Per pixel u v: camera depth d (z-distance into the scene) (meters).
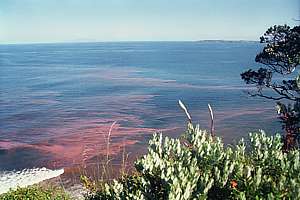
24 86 116.19
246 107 70.31
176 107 72.38
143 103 78.75
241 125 53.38
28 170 34.69
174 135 48.53
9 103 81.75
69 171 32.06
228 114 63.22
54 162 36.53
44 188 20.06
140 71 171.00
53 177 31.19
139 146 41.53
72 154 39.56
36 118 63.41
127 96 90.56
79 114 66.62
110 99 85.69
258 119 57.53
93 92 99.69
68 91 102.50
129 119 60.84
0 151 42.59
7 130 54.19
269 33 18.59
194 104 75.94
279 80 99.94
